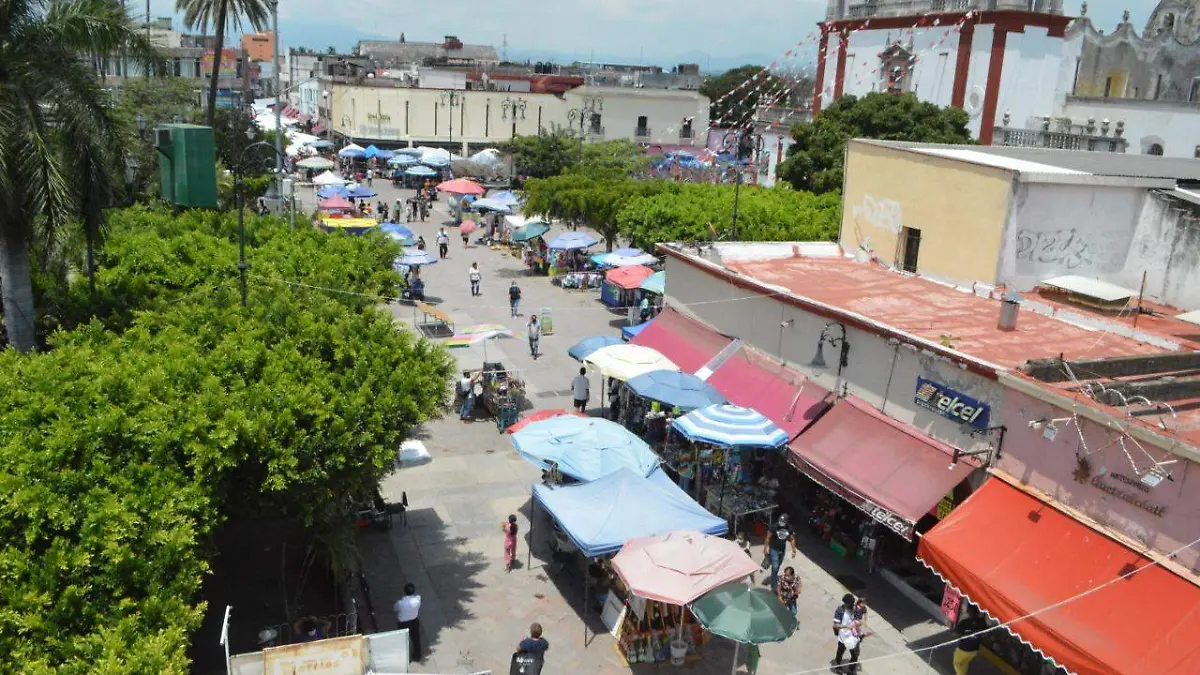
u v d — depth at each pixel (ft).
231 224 78.89
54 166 54.08
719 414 68.08
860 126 148.36
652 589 48.62
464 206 207.92
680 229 115.75
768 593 48.52
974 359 54.24
